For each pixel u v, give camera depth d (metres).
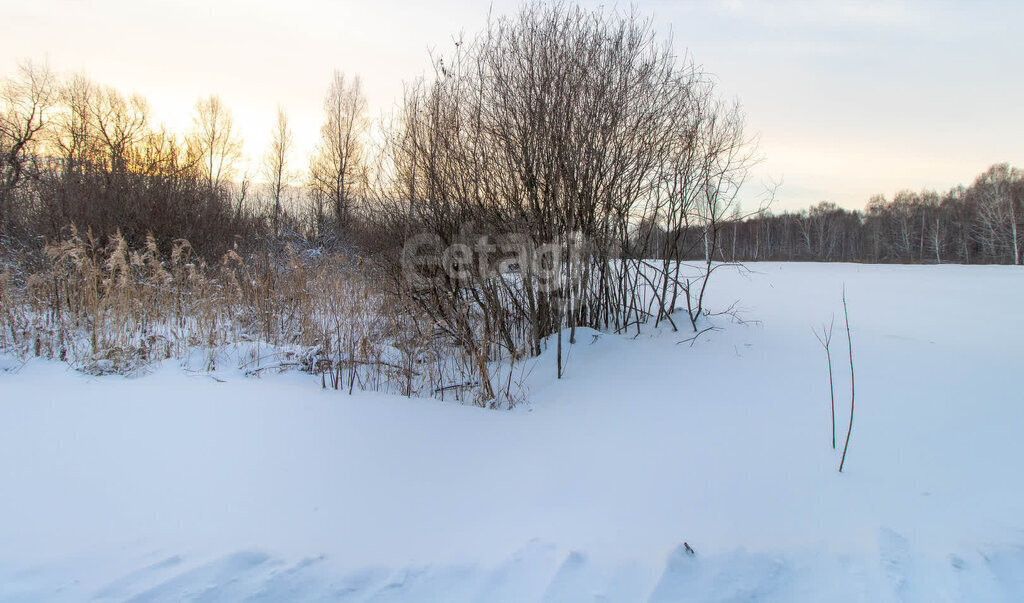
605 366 5.86
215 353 6.18
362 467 3.30
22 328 6.18
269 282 7.69
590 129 6.40
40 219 10.23
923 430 3.80
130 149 13.32
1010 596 2.15
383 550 2.45
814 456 3.46
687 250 7.81
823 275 18.16
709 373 5.41
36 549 2.25
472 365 5.86
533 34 6.50
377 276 7.16
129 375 5.40
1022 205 36.28
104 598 1.98
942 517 2.73
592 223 6.70
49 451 3.23
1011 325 7.63
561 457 3.58
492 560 2.40
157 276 7.08
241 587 2.11
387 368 5.79
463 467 3.40
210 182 14.50
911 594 2.19
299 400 4.56
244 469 3.17
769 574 2.32
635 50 6.74
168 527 2.50
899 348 6.16
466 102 6.56
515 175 6.42
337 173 19.19
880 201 53.03
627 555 2.44
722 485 3.12
